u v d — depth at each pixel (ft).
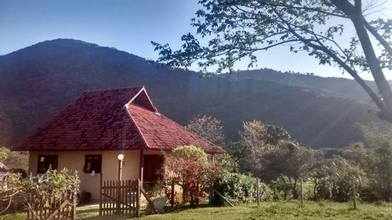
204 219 52.13
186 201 70.54
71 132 90.48
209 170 72.18
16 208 53.31
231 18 23.34
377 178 90.79
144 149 79.87
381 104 20.53
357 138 211.20
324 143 218.79
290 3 23.18
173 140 90.89
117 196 58.23
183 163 70.74
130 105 95.61
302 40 23.67
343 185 87.86
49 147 87.92
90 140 85.35
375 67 20.26
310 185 99.35
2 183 47.93
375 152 94.43
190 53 23.48
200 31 23.57
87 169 84.99
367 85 21.59
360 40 20.68
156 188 69.97
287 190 93.56
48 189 46.70
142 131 84.33
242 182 77.41
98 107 96.73
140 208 61.26
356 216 56.13
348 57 23.66
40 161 90.68
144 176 88.74
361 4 20.76
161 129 93.50
